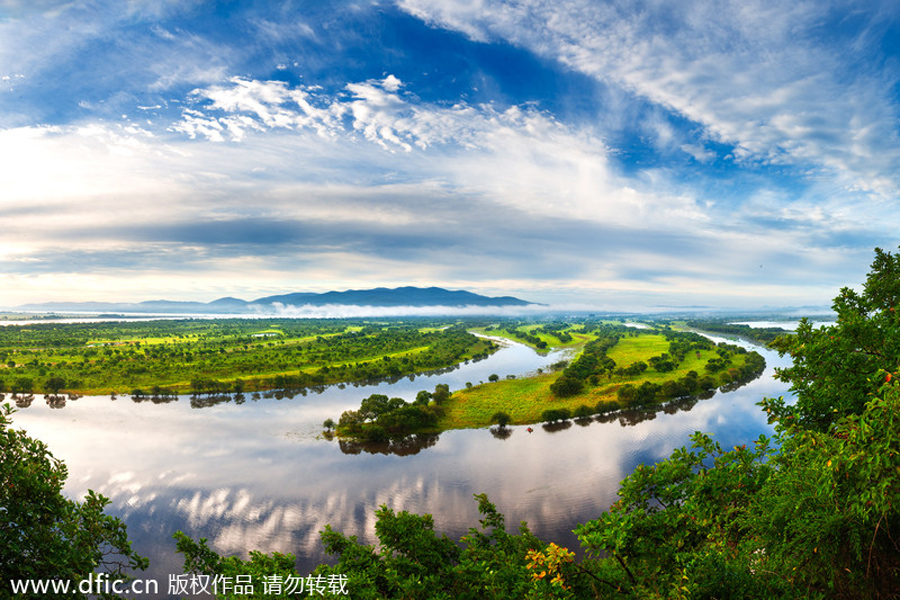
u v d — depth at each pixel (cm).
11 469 940
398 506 5372
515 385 11138
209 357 16712
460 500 5509
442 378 13600
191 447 7456
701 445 1094
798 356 1166
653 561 909
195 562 1630
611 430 7919
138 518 5128
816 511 757
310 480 6159
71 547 962
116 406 10244
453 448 7269
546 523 4897
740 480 998
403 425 7931
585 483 5853
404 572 1391
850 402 995
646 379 11406
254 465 6688
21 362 15088
